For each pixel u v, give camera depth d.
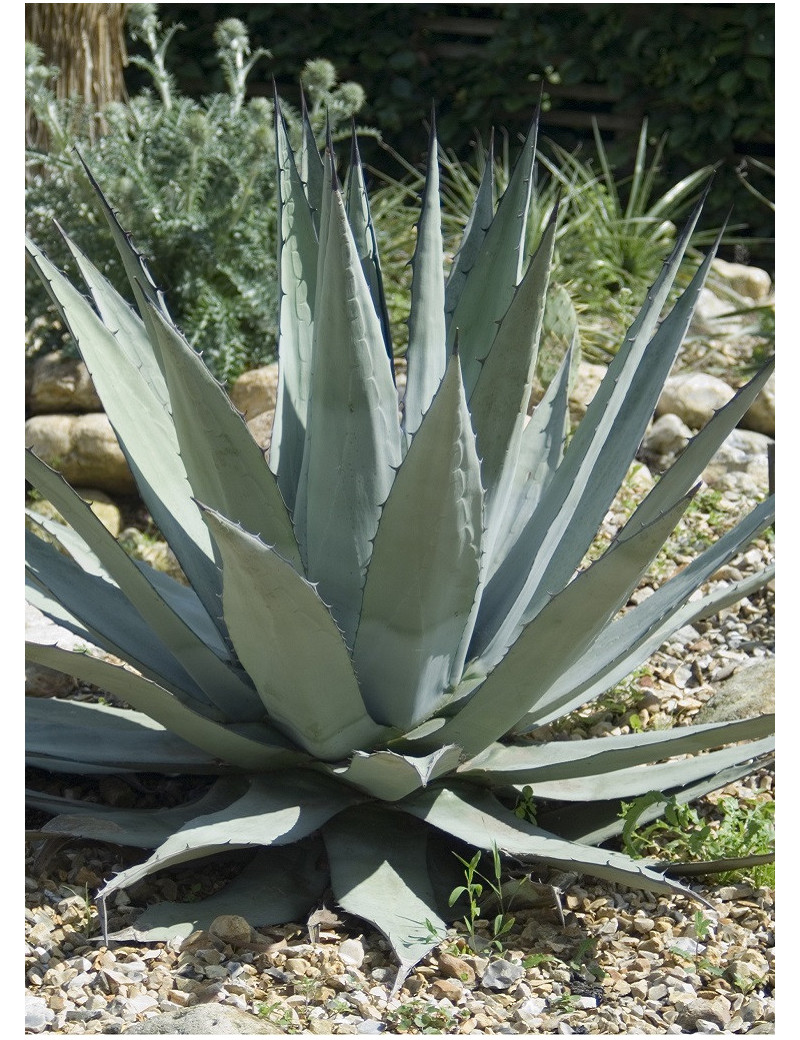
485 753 2.87
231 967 2.42
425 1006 2.29
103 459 5.04
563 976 2.44
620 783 2.91
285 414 3.04
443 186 7.73
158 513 2.92
